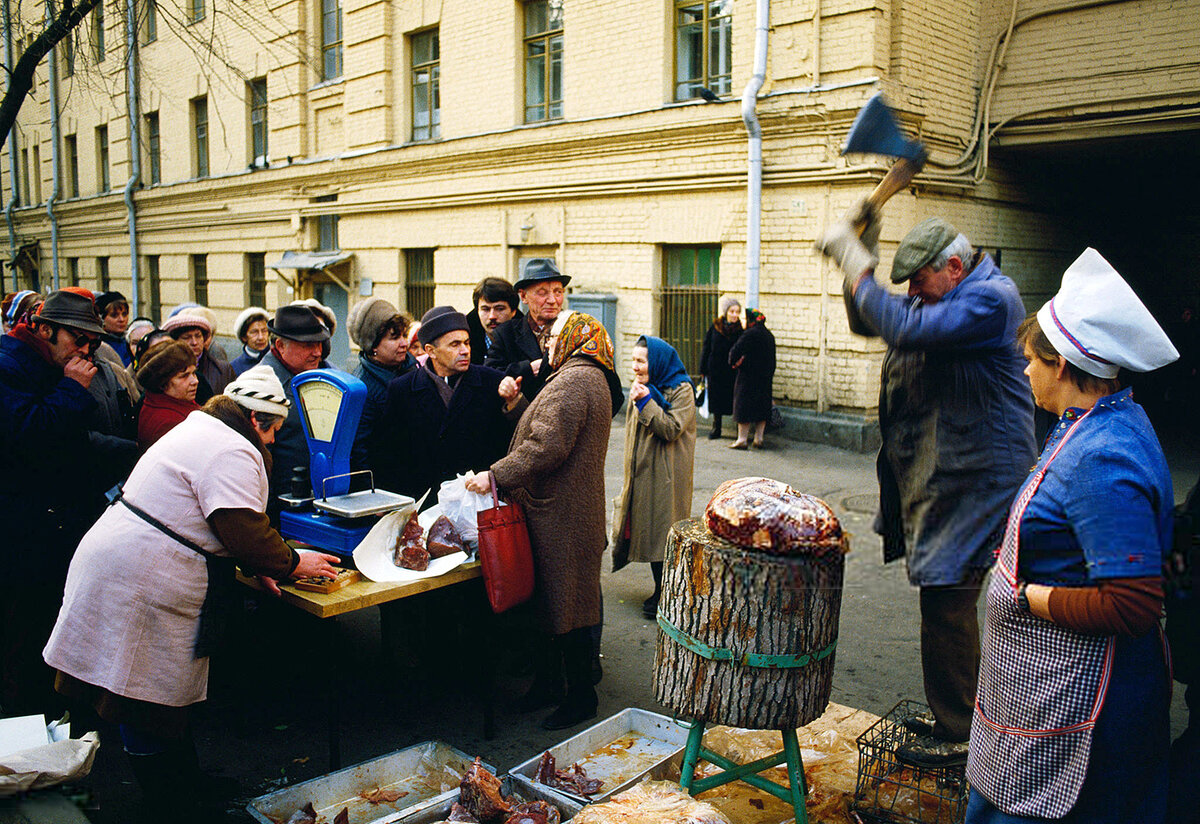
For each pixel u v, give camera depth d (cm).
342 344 1483
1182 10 777
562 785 269
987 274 193
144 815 277
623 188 1027
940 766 239
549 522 318
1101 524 158
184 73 1703
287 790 265
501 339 439
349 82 1377
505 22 1139
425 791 281
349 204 1412
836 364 874
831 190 854
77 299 312
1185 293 1165
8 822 184
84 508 325
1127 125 826
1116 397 171
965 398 186
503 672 398
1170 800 194
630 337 1044
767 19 873
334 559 292
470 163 1208
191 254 1809
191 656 254
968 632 235
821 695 230
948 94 872
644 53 994
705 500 688
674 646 236
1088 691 166
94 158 2030
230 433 259
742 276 935
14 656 320
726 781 250
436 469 364
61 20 453
